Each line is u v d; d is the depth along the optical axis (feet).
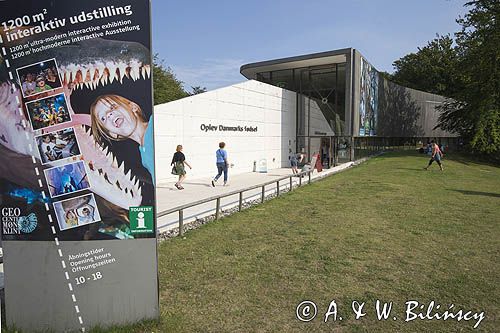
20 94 10.18
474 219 26.71
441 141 193.57
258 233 22.13
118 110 10.30
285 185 46.14
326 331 11.03
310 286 14.26
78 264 10.51
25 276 10.54
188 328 10.96
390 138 140.67
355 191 40.32
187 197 36.73
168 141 48.03
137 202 10.51
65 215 10.40
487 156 100.17
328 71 98.22
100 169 10.39
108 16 10.05
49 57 10.12
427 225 24.56
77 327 10.61
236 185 46.57
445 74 191.83
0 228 10.63
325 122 102.83
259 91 71.46
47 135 10.27
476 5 96.37
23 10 9.96
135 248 10.62
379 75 111.04
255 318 11.71
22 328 10.59
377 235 21.83
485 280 15.06
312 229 23.15
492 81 92.79
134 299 10.74
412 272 15.89
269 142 76.43
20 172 10.35
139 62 10.25
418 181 50.26
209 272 15.62
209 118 56.03
